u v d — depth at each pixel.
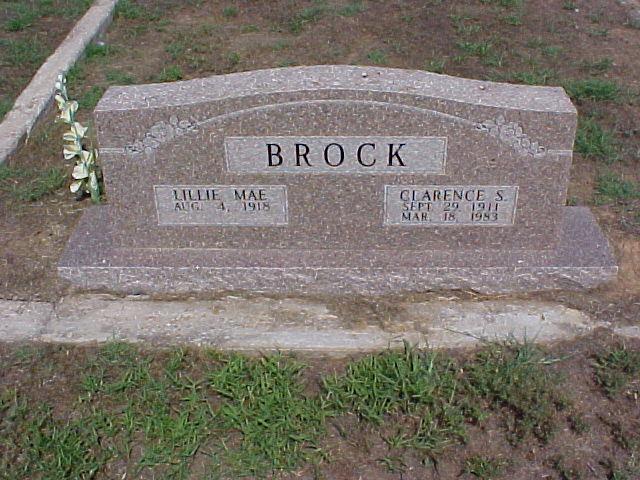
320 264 3.85
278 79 3.58
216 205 3.82
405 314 3.75
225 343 3.56
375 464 3.01
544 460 3.02
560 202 3.76
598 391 3.30
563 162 3.64
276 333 3.63
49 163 5.06
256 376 3.34
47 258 4.11
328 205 3.79
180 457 3.02
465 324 3.67
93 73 6.43
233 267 3.85
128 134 3.62
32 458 2.99
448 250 3.92
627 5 7.64
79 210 4.51
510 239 3.88
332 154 3.63
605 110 5.56
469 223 3.84
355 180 3.71
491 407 3.21
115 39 7.16
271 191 3.76
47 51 6.79
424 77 3.62
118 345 3.53
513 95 3.58
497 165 3.65
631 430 3.12
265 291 3.91
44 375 3.40
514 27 7.13
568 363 3.43
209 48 6.89
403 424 3.15
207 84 3.65
